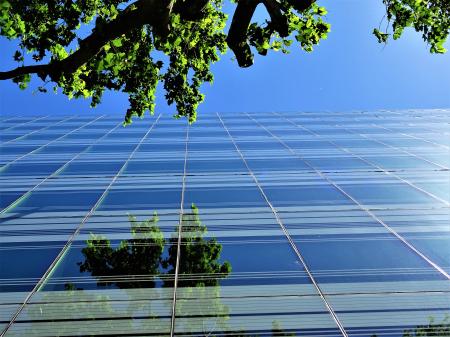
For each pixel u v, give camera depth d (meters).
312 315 11.56
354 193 21.33
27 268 14.27
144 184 23.16
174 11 10.79
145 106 13.80
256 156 29.03
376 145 32.09
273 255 14.96
